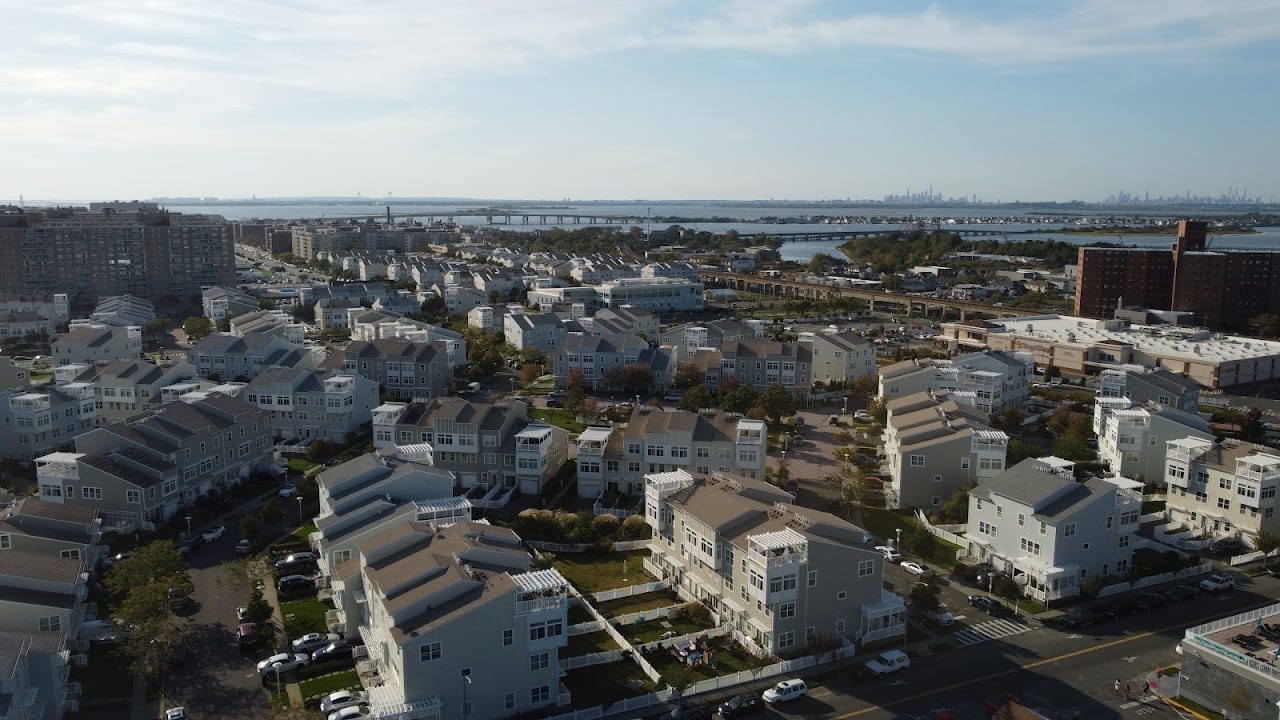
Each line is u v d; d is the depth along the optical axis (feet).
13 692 224.12
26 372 572.92
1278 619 279.08
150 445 407.64
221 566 355.77
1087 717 254.47
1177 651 292.61
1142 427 453.58
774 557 283.18
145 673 272.72
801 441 538.88
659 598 335.47
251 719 253.24
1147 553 376.07
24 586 282.56
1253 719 247.70
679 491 352.08
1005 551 354.54
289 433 532.32
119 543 374.22
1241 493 378.73
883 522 406.41
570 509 422.82
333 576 305.53
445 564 270.67
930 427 436.76
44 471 387.34
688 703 263.08
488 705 254.47
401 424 458.91
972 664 284.41
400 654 241.96
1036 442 541.34
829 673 279.08
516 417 470.39
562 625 261.03
